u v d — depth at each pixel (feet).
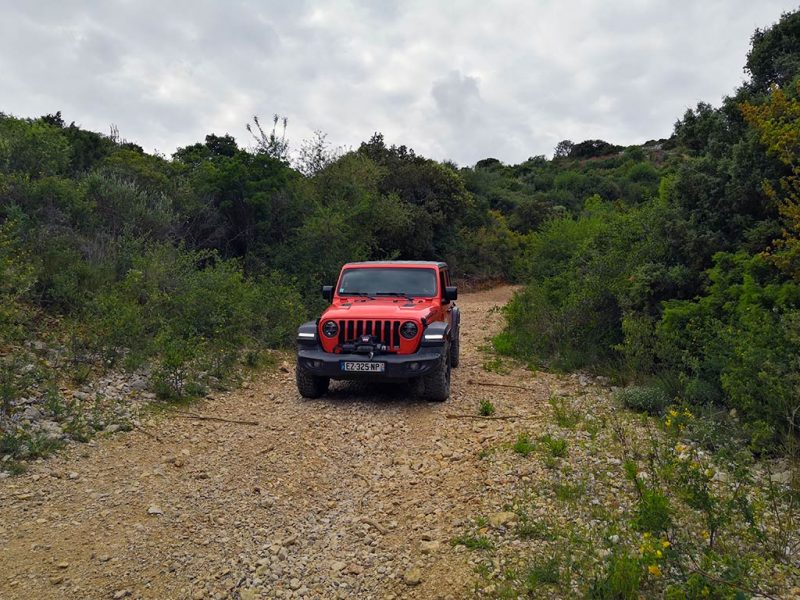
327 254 51.29
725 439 17.60
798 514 13.79
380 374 23.71
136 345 28.07
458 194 102.83
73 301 30.73
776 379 17.67
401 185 95.86
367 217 65.87
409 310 25.22
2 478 16.11
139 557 12.75
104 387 23.89
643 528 11.90
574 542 12.48
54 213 36.58
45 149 41.09
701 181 28.50
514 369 32.14
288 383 28.60
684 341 24.67
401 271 29.53
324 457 18.95
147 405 23.04
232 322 33.83
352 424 22.09
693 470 12.44
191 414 22.95
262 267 49.14
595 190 182.19
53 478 16.46
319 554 13.00
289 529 14.16
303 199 56.03
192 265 39.45
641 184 183.01
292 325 37.88
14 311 25.85
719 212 28.04
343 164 71.00
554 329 34.73
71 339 26.35
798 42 30.78
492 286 100.99
